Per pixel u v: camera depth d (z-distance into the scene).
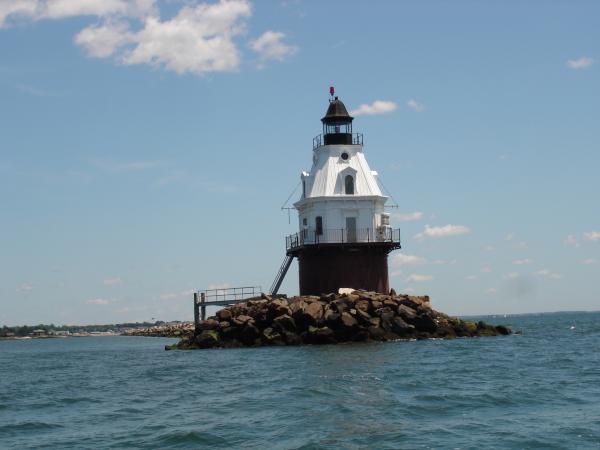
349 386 33.88
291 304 62.03
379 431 24.38
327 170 72.50
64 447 23.55
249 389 34.44
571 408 27.91
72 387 40.28
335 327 59.69
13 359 75.69
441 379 36.19
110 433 25.48
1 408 32.66
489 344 58.12
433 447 22.19
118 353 75.75
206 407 29.89
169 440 23.91
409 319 62.41
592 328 108.50
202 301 89.62
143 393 35.44
